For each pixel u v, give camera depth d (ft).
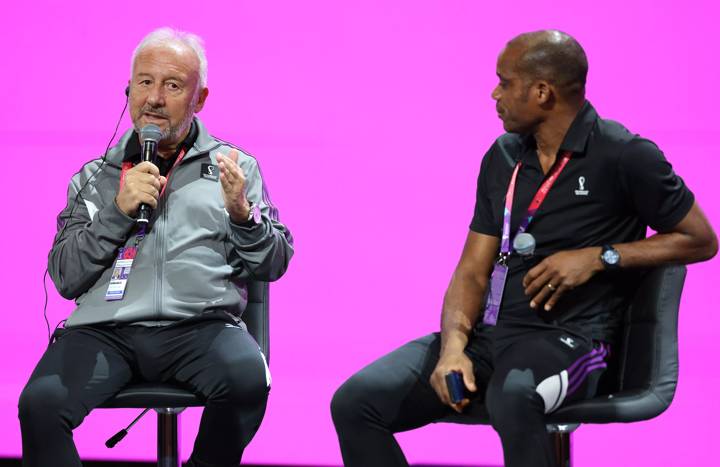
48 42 50.14
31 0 50.06
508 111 33.17
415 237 49.55
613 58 48.08
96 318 34.99
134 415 48.75
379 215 49.70
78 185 37.14
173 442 35.76
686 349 47.70
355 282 49.62
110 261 35.35
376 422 32.63
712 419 47.06
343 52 49.73
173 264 35.45
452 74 49.42
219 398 33.73
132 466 46.85
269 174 49.98
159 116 35.86
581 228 32.63
